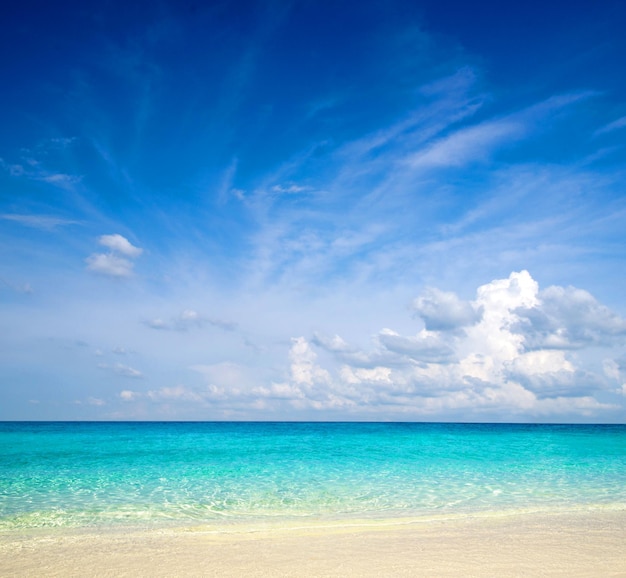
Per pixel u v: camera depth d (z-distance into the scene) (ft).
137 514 49.70
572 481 70.33
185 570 31.73
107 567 32.50
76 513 50.06
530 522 45.93
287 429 297.12
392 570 31.24
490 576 29.94
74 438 159.74
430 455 106.32
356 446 133.69
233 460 94.94
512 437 185.68
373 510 51.93
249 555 34.99
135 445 131.34
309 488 63.98
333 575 30.48
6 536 41.24
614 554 34.60
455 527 43.86
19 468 82.17
